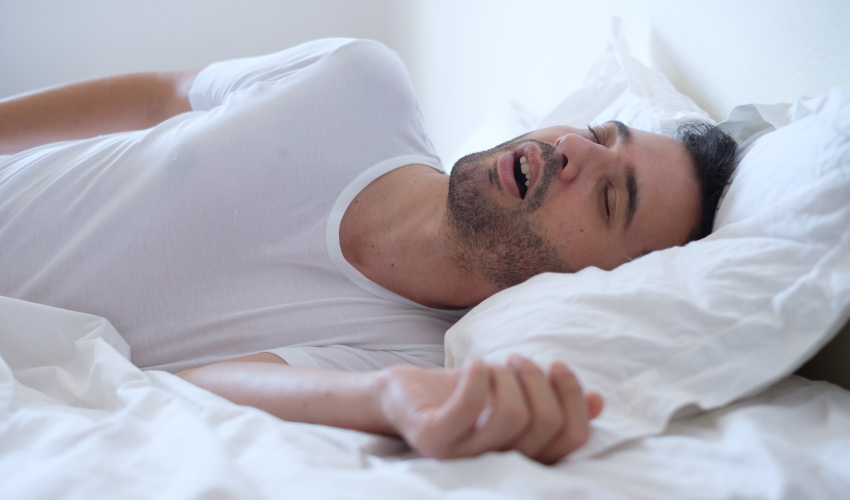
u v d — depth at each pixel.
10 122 1.40
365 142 1.13
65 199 1.07
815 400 0.68
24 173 1.13
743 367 0.68
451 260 1.05
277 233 1.05
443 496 0.48
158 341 1.00
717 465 0.56
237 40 2.78
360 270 1.08
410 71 2.93
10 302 0.88
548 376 0.59
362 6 2.91
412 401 0.58
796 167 0.81
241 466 0.54
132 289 1.00
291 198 1.06
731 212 0.92
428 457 0.56
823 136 0.80
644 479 0.56
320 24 2.88
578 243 1.01
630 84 1.40
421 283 1.08
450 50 2.53
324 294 1.05
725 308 0.71
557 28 1.83
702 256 0.79
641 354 0.69
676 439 0.61
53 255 1.04
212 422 0.64
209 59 2.77
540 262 1.02
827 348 0.84
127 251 1.00
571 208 1.00
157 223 1.01
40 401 0.73
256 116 1.09
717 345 0.69
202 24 2.72
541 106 1.95
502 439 0.54
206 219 1.02
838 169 0.75
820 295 0.69
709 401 0.66
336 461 0.56
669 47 1.46
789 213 0.77
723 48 1.25
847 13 0.93
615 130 1.09
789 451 0.56
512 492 0.49
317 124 1.11
